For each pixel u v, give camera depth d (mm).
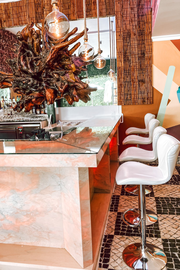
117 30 4543
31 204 1941
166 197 3045
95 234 2072
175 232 2254
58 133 2369
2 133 4449
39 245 1993
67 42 1687
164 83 4609
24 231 2000
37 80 1830
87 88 1854
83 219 1642
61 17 1606
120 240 2178
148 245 2006
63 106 5199
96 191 3035
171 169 1547
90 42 5098
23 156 1555
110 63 4750
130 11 4453
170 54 4523
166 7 2908
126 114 4812
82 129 2611
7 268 1788
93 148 1597
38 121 4676
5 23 4699
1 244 2037
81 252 1675
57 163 1509
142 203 1865
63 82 1766
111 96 5004
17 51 1867
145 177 1662
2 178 1946
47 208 1917
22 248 1965
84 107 5109
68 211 1769
